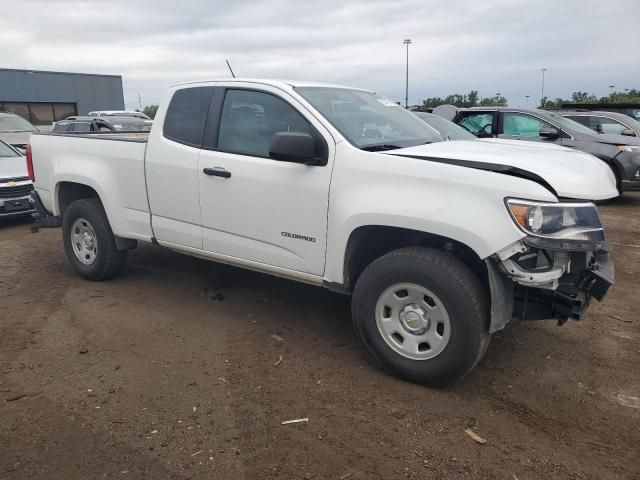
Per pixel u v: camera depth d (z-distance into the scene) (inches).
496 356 159.9
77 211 215.9
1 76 1325.0
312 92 166.6
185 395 136.6
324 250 152.4
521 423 126.9
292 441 118.6
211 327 177.8
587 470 111.1
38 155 231.8
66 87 1446.9
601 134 415.5
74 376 145.9
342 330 176.7
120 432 121.4
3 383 142.0
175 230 188.1
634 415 130.7
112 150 202.1
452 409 131.9
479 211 127.0
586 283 137.6
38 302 199.0
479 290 131.6
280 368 151.0
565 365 155.2
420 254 135.9
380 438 120.2
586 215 125.2
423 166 135.0
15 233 315.6
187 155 179.2
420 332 138.9
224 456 113.6
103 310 191.3
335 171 147.6
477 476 108.7
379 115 173.9
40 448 116.0
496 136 434.3
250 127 168.6
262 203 162.1
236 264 177.5
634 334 176.7
